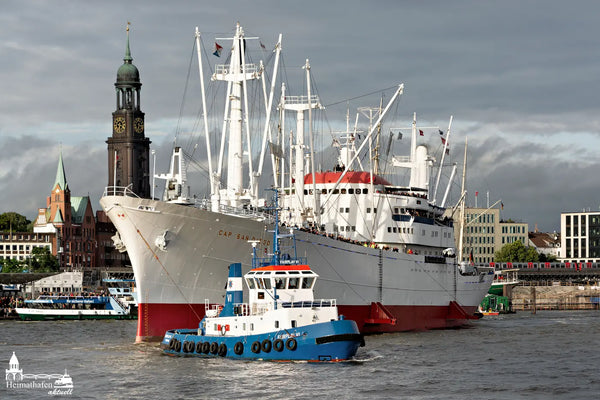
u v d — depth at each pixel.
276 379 64.81
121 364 73.31
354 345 70.88
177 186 87.31
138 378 66.69
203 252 84.75
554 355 81.62
